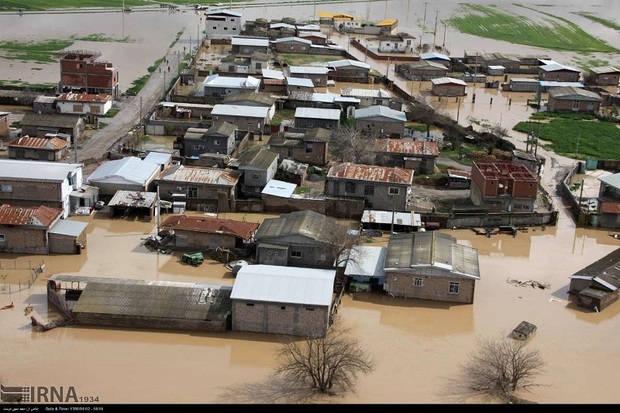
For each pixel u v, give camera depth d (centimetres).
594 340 5062
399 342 4906
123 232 6506
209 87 11056
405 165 8144
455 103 12112
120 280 5328
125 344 4759
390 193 7050
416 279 5491
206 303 5069
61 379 4331
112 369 4462
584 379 4547
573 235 6962
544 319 5325
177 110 10075
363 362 4447
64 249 6038
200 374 4441
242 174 7300
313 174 7975
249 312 4912
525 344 4941
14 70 12306
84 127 9312
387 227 6706
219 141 8319
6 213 6012
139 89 11612
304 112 9412
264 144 9138
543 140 9962
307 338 4894
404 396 4247
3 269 5750
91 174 7469
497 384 4394
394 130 9431
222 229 6162
